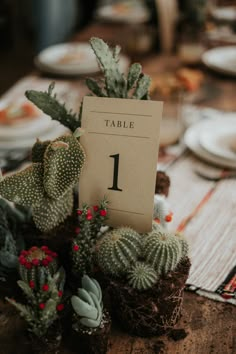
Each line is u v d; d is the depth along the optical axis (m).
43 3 3.65
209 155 1.03
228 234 0.81
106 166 0.67
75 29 3.84
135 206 0.66
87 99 0.66
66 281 0.67
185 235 0.81
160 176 0.85
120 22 2.21
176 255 0.59
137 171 0.65
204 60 1.61
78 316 0.59
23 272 0.61
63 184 0.64
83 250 0.63
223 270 0.73
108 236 0.62
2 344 0.63
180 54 1.67
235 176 0.99
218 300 0.68
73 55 1.60
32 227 0.72
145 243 0.61
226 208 0.89
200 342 0.62
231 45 1.86
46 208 0.67
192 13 1.64
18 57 3.69
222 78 1.55
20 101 1.28
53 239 0.69
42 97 0.70
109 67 0.67
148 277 0.59
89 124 0.66
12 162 1.04
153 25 1.85
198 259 0.76
